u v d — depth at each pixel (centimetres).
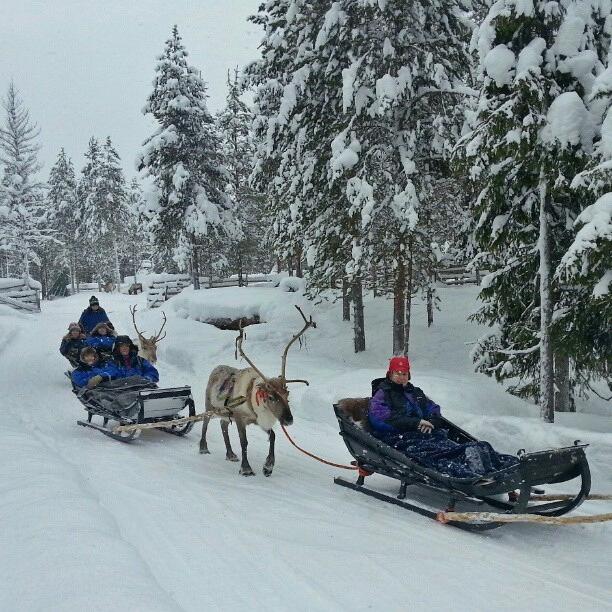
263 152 2119
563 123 859
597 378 1245
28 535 503
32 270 6600
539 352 1062
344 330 1983
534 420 864
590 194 878
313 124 1599
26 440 871
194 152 3050
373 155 1416
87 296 5734
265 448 939
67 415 1166
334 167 1358
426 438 696
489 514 576
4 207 4209
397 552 547
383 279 1577
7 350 2112
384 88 1274
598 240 772
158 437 1004
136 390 1012
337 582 480
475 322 1897
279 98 2059
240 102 3678
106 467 792
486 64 917
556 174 910
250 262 3597
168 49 3020
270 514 639
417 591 470
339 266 1631
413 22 1405
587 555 555
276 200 2066
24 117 4369
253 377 794
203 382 1499
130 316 3056
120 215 6109
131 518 603
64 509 564
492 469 618
